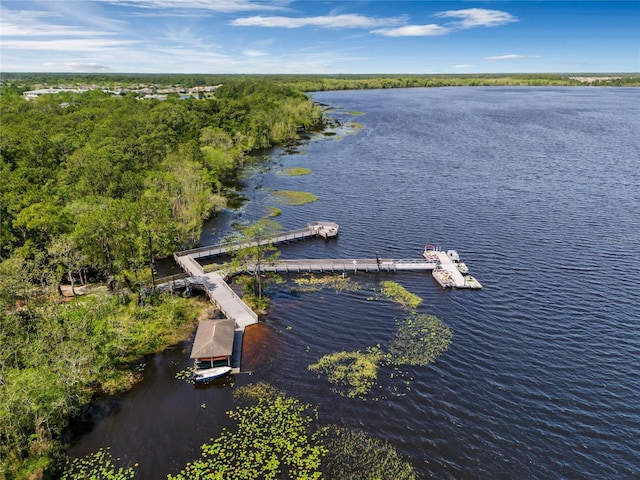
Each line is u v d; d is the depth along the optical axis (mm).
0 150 96562
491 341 56281
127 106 172375
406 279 73125
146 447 41375
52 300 60188
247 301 65625
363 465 39344
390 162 147625
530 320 60469
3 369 44719
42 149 103562
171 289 66500
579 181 120438
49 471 38156
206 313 63750
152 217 66812
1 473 36406
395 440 42000
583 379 49500
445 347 55375
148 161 109188
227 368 51031
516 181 122125
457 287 69062
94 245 66625
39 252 65250
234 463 39531
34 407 38844
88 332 52281
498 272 73688
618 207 100500
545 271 73312
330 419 44531
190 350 55750
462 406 46000
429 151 161875
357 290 69938
